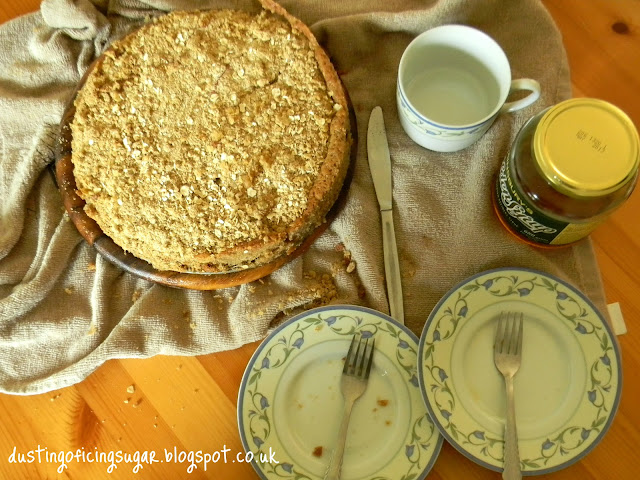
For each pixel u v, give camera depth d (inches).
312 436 19.1
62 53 22.8
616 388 18.6
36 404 20.3
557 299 19.5
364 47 23.4
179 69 20.7
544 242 20.0
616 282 20.6
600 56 22.7
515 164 18.7
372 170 21.8
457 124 21.1
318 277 21.4
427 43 20.5
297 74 20.6
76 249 22.2
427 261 21.0
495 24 23.0
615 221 21.0
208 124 20.1
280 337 19.6
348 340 19.7
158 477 19.4
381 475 18.5
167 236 19.2
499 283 19.7
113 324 21.3
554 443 18.4
